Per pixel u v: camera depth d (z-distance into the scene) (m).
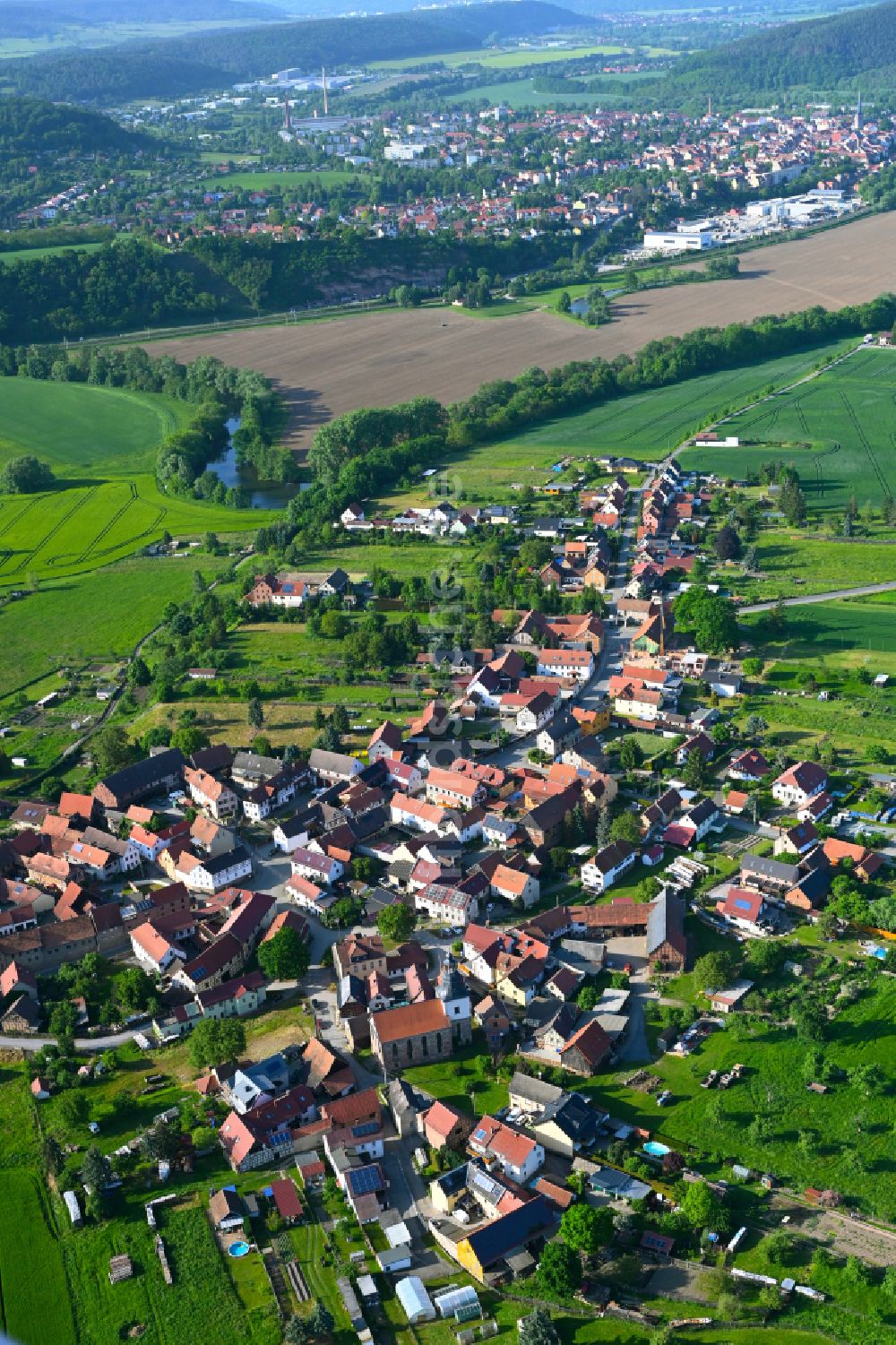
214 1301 198.75
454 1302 194.88
